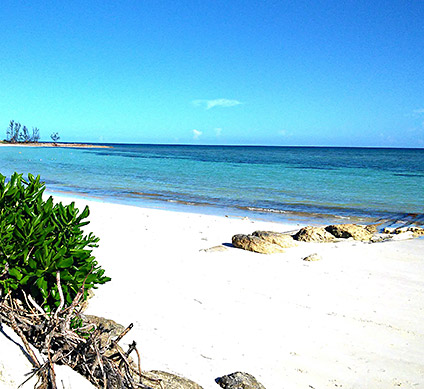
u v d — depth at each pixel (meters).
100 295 7.33
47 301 3.24
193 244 12.11
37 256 3.03
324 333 6.41
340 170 53.91
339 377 5.22
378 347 6.05
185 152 137.88
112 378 2.84
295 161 80.88
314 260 10.52
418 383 5.16
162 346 5.39
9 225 3.19
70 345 2.84
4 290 3.05
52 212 3.43
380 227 17.12
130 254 10.53
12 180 3.56
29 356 2.64
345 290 8.40
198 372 4.80
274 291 8.20
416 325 6.82
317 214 20.41
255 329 6.41
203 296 7.70
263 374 5.11
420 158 103.12
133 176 39.81
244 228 15.21
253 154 126.94
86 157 77.31
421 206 23.11
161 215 17.36
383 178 41.22
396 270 9.85
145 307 6.93
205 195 26.91
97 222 15.05
